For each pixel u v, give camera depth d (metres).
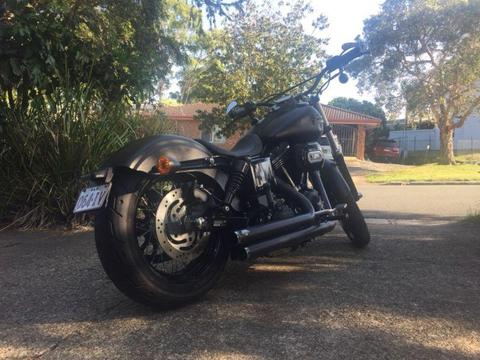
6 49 5.72
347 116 29.48
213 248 3.25
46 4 6.41
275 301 3.11
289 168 3.90
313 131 3.91
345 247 4.57
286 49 15.91
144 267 2.78
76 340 2.55
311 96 4.40
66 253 4.41
